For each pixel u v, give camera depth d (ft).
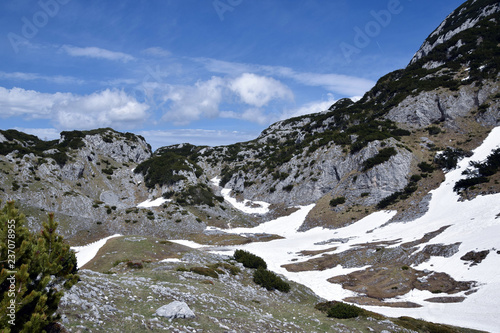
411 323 88.69
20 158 360.89
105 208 345.72
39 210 289.94
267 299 99.30
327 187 396.98
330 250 236.63
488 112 362.74
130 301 56.24
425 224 244.63
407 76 515.09
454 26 578.25
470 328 97.09
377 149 372.99
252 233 332.80
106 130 597.11
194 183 453.17
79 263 177.68
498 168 276.62
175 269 113.09
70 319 40.22
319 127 563.89
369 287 159.22
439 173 323.37
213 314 60.34
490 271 139.64
